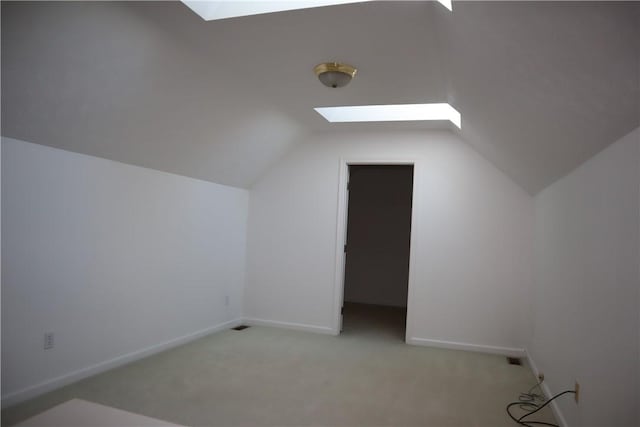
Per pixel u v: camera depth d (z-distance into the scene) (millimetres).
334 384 3439
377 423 2781
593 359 2197
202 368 3674
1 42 2164
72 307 3184
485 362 4195
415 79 3221
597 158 2250
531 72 1854
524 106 2316
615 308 1911
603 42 1290
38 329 2939
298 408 2963
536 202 4309
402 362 4094
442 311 4723
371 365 3961
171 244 4188
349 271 7652
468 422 2838
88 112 2885
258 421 2746
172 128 3564
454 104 3568
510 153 3580
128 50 2617
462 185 4730
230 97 3617
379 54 2824
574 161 2596
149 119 3305
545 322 3555
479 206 4676
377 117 4516
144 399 2988
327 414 2887
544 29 1450
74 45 2383
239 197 5309
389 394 3277
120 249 3590
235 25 2512
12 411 2688
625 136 1837
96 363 3408
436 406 3082
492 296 4590
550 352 3289
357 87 3479
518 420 2881
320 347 4484
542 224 3918
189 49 2844
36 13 2121
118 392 3080
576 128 2107
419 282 4797
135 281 3760
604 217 2111
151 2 2285
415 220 4844
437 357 4305
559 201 3191
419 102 3762
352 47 2744
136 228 3750
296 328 5199
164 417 2740
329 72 3014
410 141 4910
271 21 2449
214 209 4832
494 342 4559
